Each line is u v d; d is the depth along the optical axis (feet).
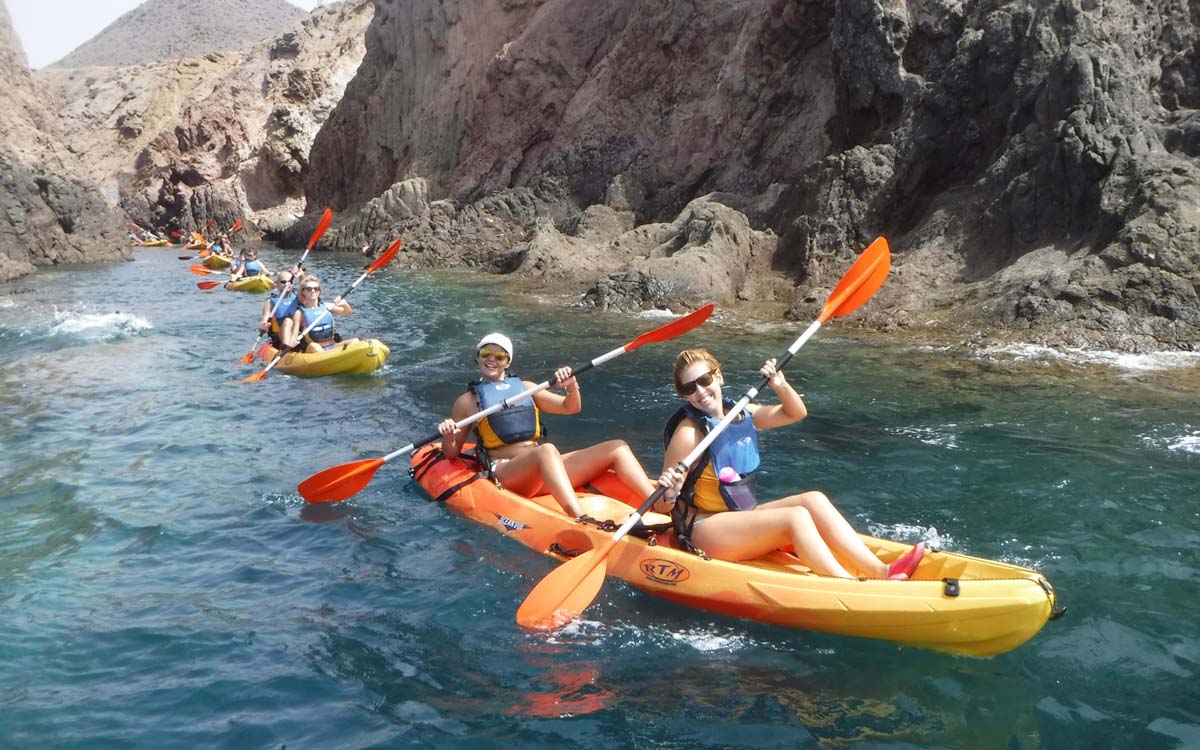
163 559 17.37
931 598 13.20
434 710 12.34
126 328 45.39
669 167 71.46
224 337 42.50
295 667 13.42
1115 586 15.58
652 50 76.28
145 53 324.39
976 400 27.66
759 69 65.16
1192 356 32.45
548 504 18.70
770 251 51.70
